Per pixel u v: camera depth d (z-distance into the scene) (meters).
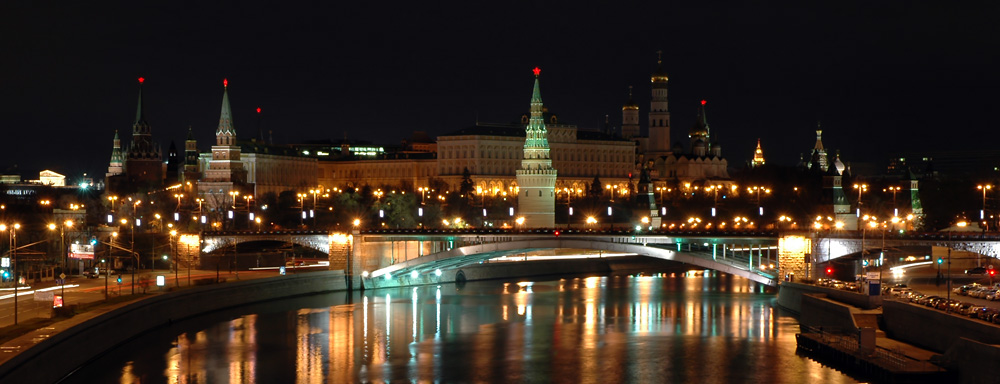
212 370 193.00
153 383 182.12
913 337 185.38
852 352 183.62
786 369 188.00
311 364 199.25
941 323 175.62
